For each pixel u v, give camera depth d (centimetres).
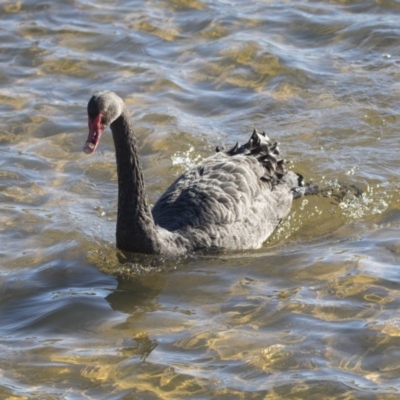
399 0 2081
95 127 1191
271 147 1476
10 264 1295
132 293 1218
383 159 1549
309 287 1202
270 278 1235
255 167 1420
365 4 2084
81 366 1048
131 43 1978
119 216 1282
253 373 1019
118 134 1247
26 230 1384
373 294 1173
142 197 1265
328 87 1789
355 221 1391
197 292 1210
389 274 1220
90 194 1488
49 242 1350
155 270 1270
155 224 1316
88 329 1134
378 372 1013
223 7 2106
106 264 1292
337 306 1148
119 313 1169
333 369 1021
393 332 1086
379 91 1759
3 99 1783
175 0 2125
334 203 1448
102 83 1841
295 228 1399
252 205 1367
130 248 1290
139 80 1842
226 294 1199
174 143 1623
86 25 2058
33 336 1120
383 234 1339
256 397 975
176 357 1057
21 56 1941
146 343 1091
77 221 1403
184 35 2011
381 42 1936
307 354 1049
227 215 1326
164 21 2062
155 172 1544
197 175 1391
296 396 973
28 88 1828
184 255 1293
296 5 2103
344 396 970
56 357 1068
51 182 1523
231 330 1109
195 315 1152
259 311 1148
